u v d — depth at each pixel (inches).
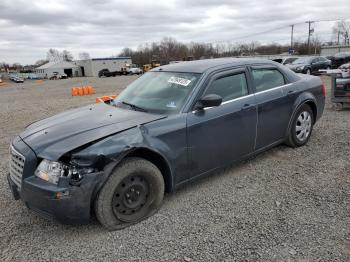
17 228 136.6
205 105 147.0
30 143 131.4
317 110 223.5
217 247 117.3
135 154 135.5
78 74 3604.8
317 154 203.6
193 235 125.4
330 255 109.7
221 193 158.2
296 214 135.9
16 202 159.3
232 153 167.2
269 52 3474.4
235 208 143.6
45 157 122.0
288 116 198.4
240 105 166.6
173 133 140.6
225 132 160.1
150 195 138.3
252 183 167.5
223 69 167.3
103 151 121.0
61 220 120.4
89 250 120.0
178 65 183.8
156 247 119.6
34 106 566.9
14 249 122.6
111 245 122.2
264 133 182.9
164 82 169.5
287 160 195.8
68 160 120.3
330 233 121.6
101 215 125.6
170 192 147.8
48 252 120.1
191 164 149.5
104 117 149.2
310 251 112.3
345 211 135.9
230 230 127.2
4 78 3472.0
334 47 2454.5
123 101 172.7
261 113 177.8
